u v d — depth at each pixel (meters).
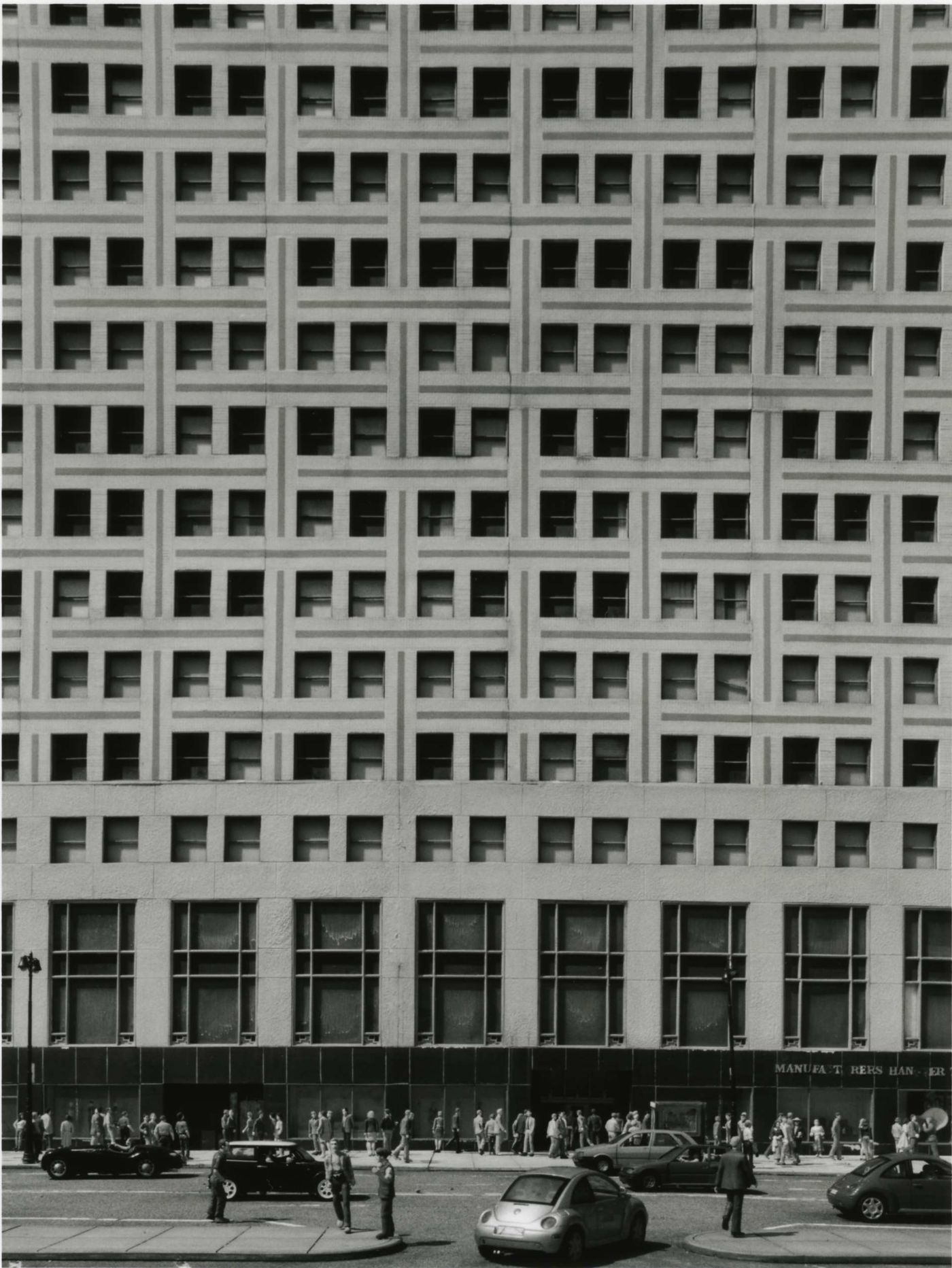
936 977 58.53
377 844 58.62
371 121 60.66
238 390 60.12
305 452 60.06
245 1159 38.22
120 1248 29.50
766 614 59.47
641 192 60.56
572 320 60.19
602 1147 42.47
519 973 57.91
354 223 60.44
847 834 59.00
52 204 60.56
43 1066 57.56
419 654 59.31
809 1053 57.62
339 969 58.09
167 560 59.62
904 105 60.66
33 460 60.00
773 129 60.69
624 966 58.16
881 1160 35.59
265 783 58.62
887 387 60.31
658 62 60.78
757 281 60.38
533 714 58.91
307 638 59.16
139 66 60.84
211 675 59.06
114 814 58.62
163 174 60.62
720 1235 31.62
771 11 60.88
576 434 60.00
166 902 58.31
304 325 60.47
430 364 60.34
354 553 59.50
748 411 60.16
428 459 59.78
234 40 60.81
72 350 60.56
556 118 60.72
